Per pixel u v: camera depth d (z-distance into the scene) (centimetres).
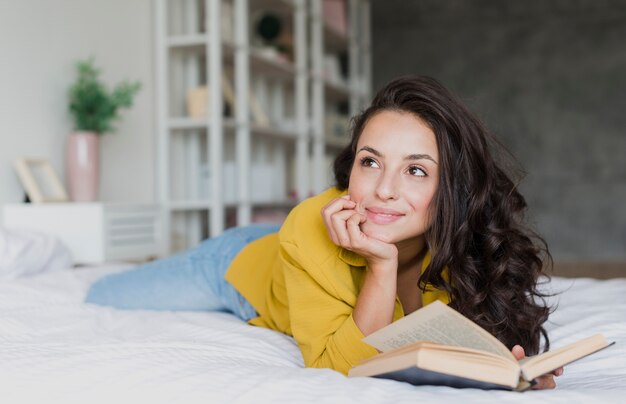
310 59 507
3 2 279
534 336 125
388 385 89
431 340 92
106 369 98
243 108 385
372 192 110
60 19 313
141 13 378
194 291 169
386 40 766
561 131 721
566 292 175
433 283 123
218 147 358
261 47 451
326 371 99
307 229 118
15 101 285
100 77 343
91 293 176
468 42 745
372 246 107
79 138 293
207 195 393
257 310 148
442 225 116
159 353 108
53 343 120
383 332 94
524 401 82
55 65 309
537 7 723
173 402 87
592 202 714
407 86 114
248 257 155
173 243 387
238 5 383
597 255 711
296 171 481
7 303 162
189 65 391
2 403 92
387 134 111
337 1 555
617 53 706
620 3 701
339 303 113
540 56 726
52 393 93
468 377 83
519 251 125
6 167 279
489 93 740
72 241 273
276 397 85
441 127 113
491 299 123
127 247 291
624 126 706
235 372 96
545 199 726
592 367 117
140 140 376
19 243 225
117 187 357
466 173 117
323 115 538
